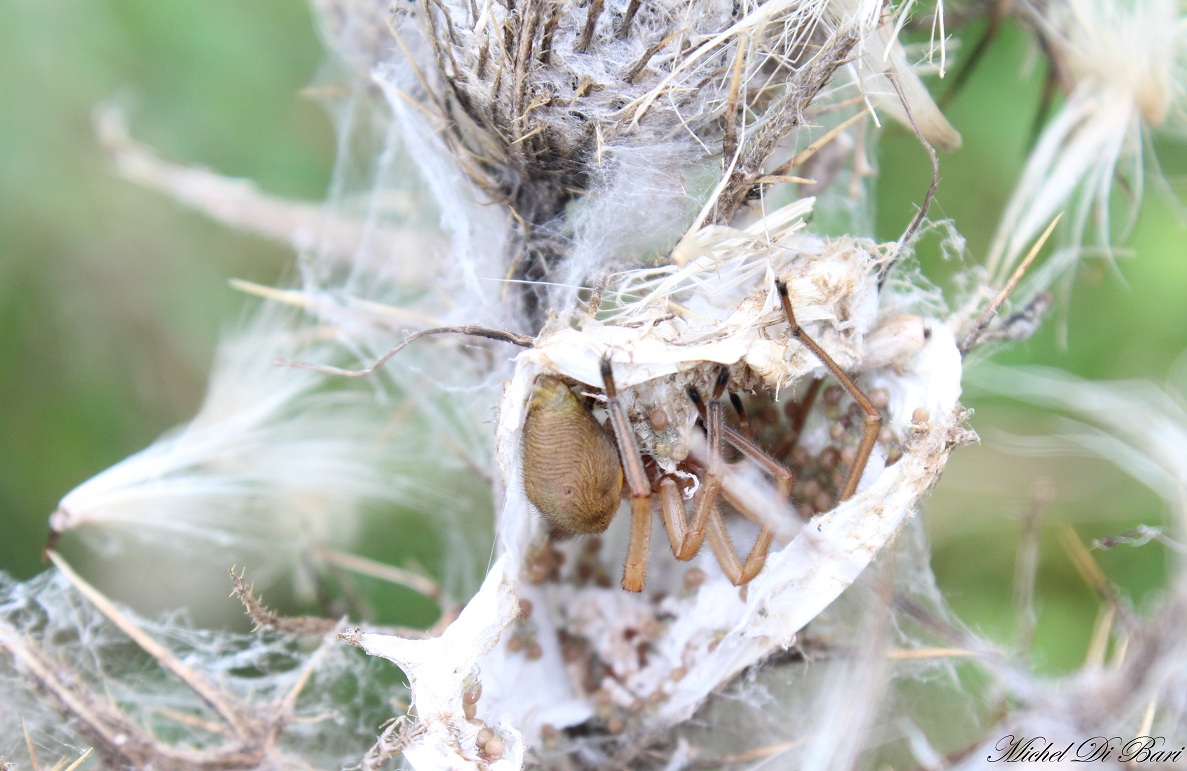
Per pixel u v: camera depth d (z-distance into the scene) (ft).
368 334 0.72
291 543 0.73
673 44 0.64
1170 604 0.63
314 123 0.76
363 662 0.70
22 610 0.69
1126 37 0.68
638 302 0.64
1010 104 0.72
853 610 0.66
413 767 0.63
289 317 0.74
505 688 0.65
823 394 0.65
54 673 0.65
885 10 0.64
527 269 0.66
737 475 0.65
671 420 0.64
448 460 0.73
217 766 0.65
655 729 0.65
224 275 0.76
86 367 0.75
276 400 0.74
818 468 0.66
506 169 0.65
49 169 0.75
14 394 0.74
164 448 0.73
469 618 0.63
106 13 0.75
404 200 0.71
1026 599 0.67
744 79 0.63
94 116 0.75
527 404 0.64
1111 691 0.64
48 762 0.67
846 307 0.63
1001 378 0.72
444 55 0.64
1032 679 0.65
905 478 0.64
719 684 0.65
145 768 0.65
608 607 0.67
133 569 0.73
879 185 0.72
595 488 0.64
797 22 0.64
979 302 0.66
